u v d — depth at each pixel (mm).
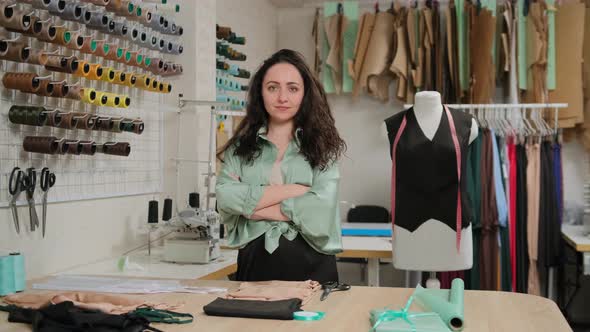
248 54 5297
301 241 2078
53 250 2564
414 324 1399
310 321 1506
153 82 3131
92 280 2191
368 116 5848
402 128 3338
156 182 3492
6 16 2133
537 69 5031
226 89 4336
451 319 1435
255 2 5465
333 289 1870
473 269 4340
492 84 5102
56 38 2381
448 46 5227
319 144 2113
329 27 5633
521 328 1443
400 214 3316
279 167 2148
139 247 3287
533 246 4559
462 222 3248
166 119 3578
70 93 2496
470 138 3301
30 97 2445
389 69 5492
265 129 2164
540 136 4594
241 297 1695
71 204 2686
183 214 2881
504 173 4473
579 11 5012
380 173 5824
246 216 2070
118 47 2840
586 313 5305
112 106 2777
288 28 6086
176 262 2885
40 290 2027
